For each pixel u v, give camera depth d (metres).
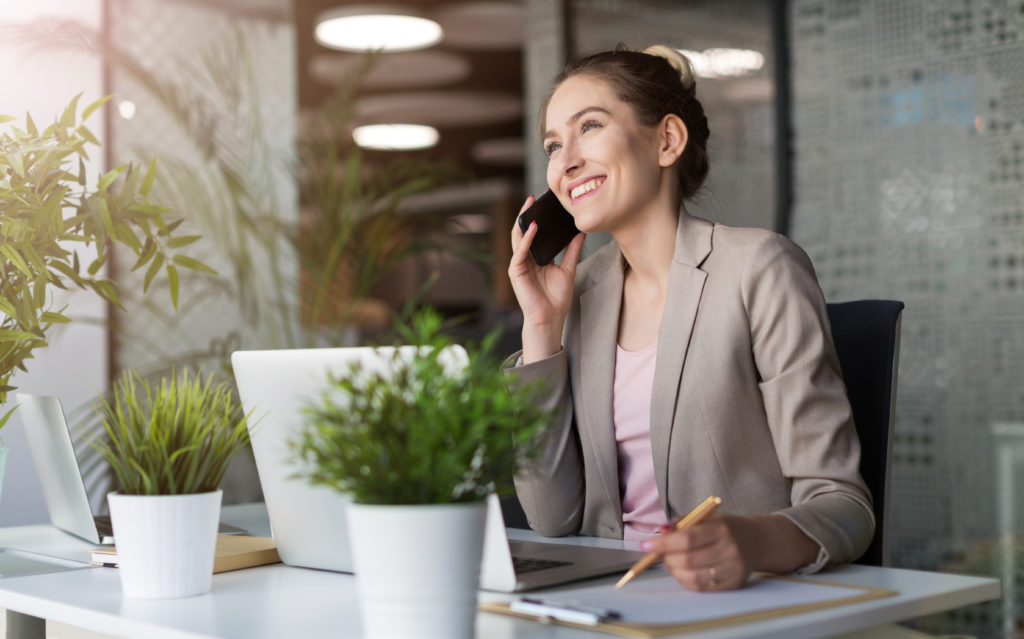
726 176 3.66
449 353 0.92
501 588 1.04
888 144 3.21
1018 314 2.93
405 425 0.80
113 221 1.46
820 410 1.36
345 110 4.37
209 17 3.88
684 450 1.47
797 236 3.42
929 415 3.10
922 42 3.13
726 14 3.71
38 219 1.39
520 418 0.84
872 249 3.24
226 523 1.67
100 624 1.03
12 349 1.47
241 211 3.71
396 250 4.20
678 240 1.55
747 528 1.08
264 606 1.05
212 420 1.14
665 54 1.73
